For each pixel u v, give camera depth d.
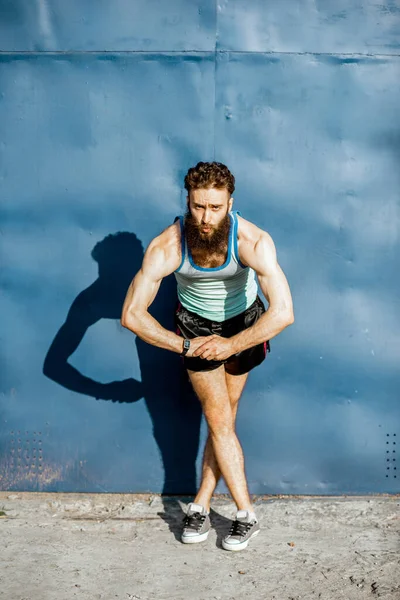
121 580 3.17
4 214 3.96
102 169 3.92
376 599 3.00
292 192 3.90
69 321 4.01
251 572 3.24
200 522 3.54
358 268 3.93
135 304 3.27
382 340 3.96
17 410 4.06
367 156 3.88
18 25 3.86
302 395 4.00
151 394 4.03
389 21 3.82
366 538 3.56
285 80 3.85
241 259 3.27
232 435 3.52
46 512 3.86
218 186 3.07
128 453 4.06
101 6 3.84
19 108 3.90
